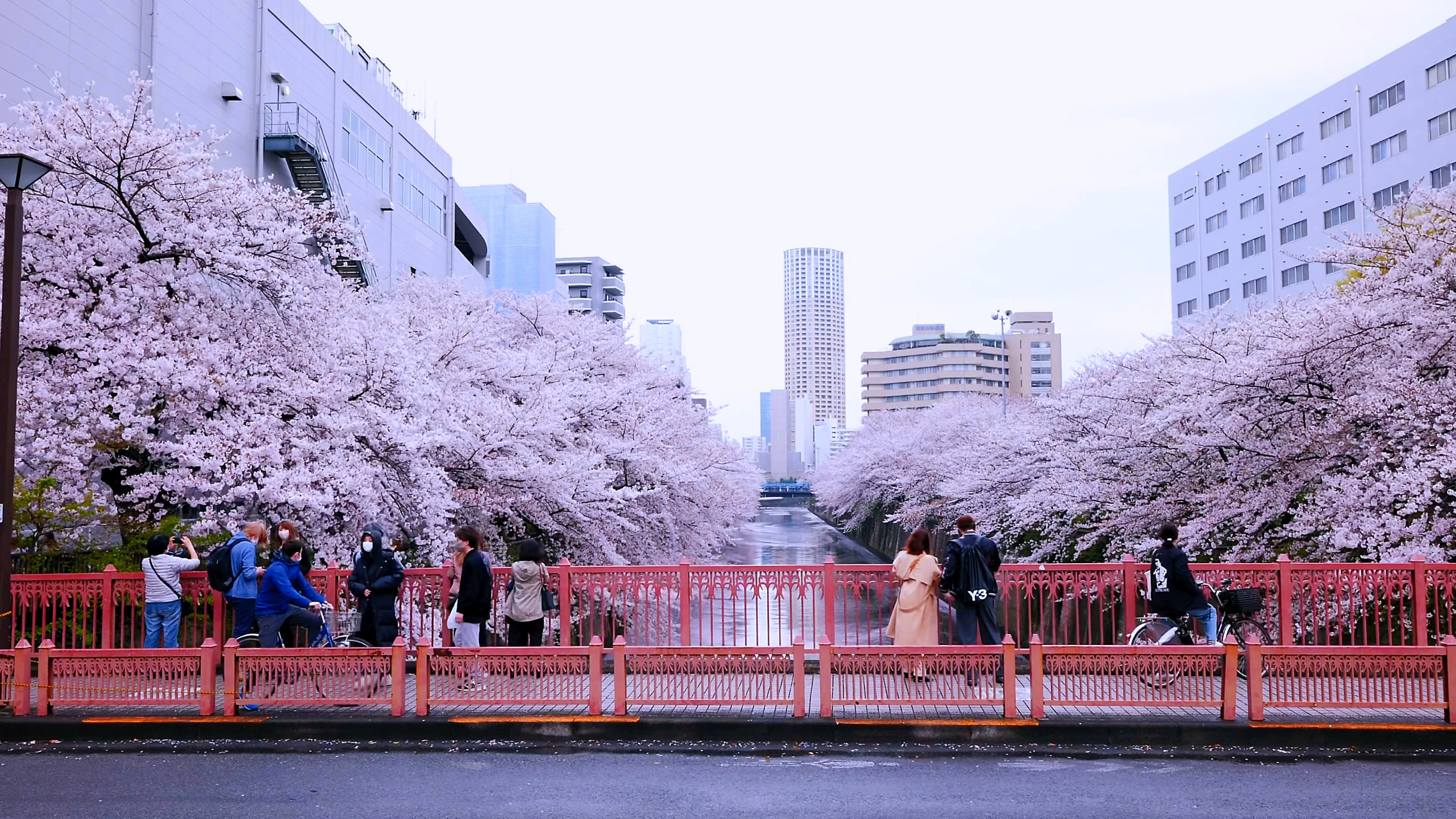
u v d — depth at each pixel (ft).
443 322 70.08
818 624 56.54
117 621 37.55
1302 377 51.75
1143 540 62.49
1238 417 54.60
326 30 123.03
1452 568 33.50
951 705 29.32
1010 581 35.96
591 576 36.24
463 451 53.26
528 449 57.98
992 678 28.12
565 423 66.54
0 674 29.37
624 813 21.44
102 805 21.98
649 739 27.71
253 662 28.91
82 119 48.06
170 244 50.31
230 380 47.47
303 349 53.01
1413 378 48.60
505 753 26.61
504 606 35.04
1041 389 487.61
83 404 45.19
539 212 306.35
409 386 52.65
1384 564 34.42
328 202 73.87
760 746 27.09
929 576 33.71
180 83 93.30
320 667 28.99
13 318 32.73
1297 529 52.34
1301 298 82.43
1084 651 27.84
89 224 49.55
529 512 61.26
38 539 44.62
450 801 22.30
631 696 28.63
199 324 50.70
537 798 22.54
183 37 93.86
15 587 34.63
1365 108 172.45
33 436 44.47
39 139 47.70
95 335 47.19
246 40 104.73
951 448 151.53
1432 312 47.93
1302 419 53.72
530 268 304.50
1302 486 54.08
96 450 47.11
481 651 28.89
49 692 28.86
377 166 139.33
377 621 31.76
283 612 30.81
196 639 37.58
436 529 48.65
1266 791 22.89
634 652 28.71
